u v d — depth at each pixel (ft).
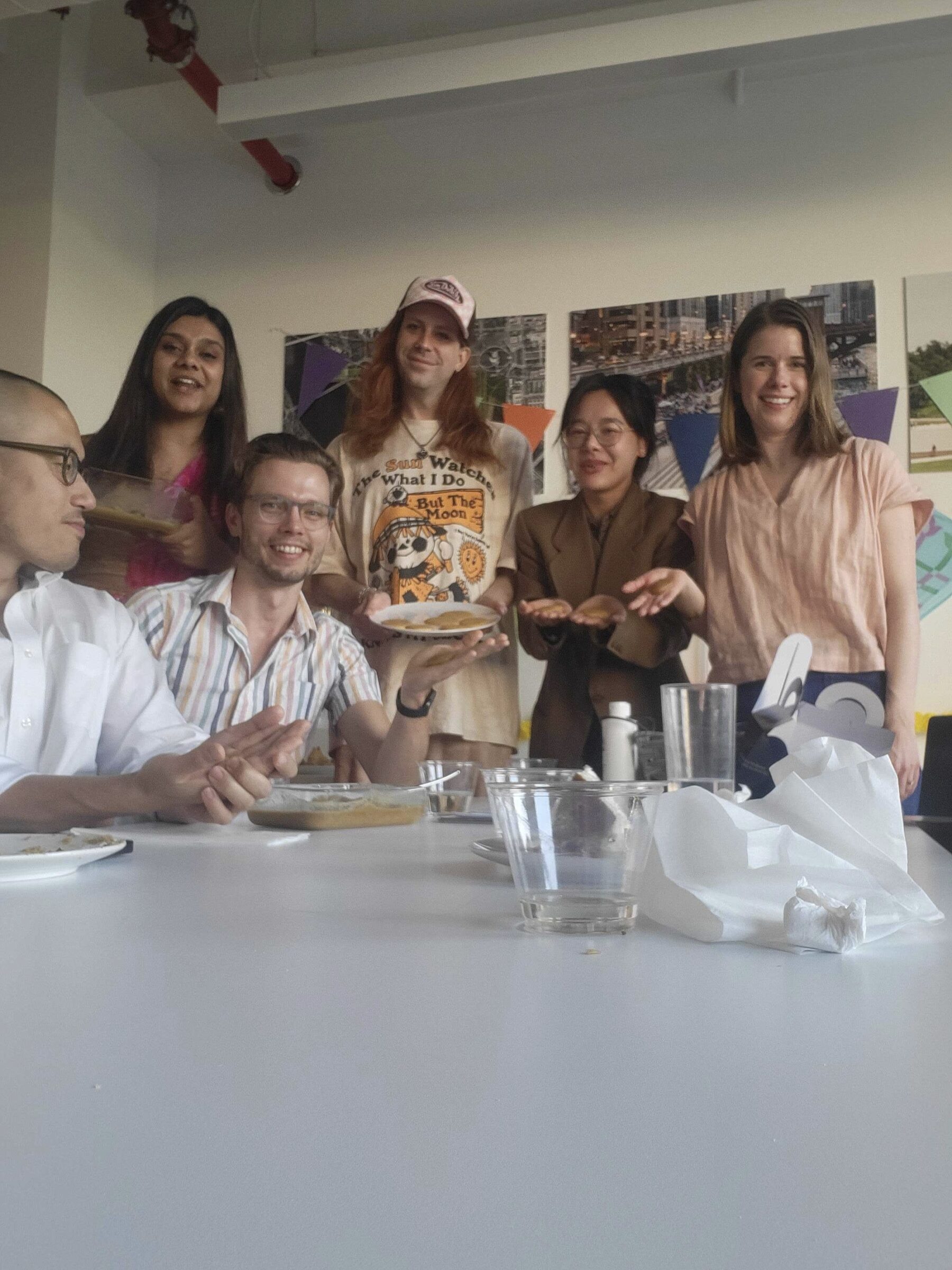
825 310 10.36
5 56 11.78
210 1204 0.69
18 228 11.47
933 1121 0.85
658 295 10.87
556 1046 1.06
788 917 1.52
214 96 11.16
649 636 10.29
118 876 2.42
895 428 10.02
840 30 8.73
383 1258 0.62
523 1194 0.71
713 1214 0.68
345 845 3.20
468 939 1.66
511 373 11.16
